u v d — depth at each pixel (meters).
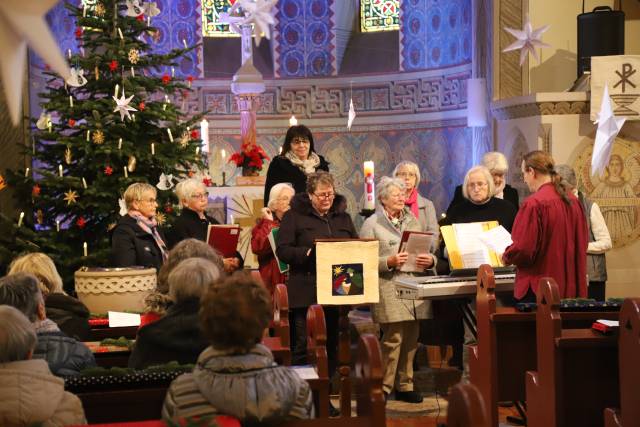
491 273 4.65
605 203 8.23
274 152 12.48
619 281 8.27
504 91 9.53
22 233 7.69
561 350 4.00
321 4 12.50
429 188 11.85
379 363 2.39
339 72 12.47
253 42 12.45
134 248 6.02
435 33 11.66
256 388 2.32
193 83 12.25
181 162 8.20
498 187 6.80
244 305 2.35
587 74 8.23
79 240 7.95
